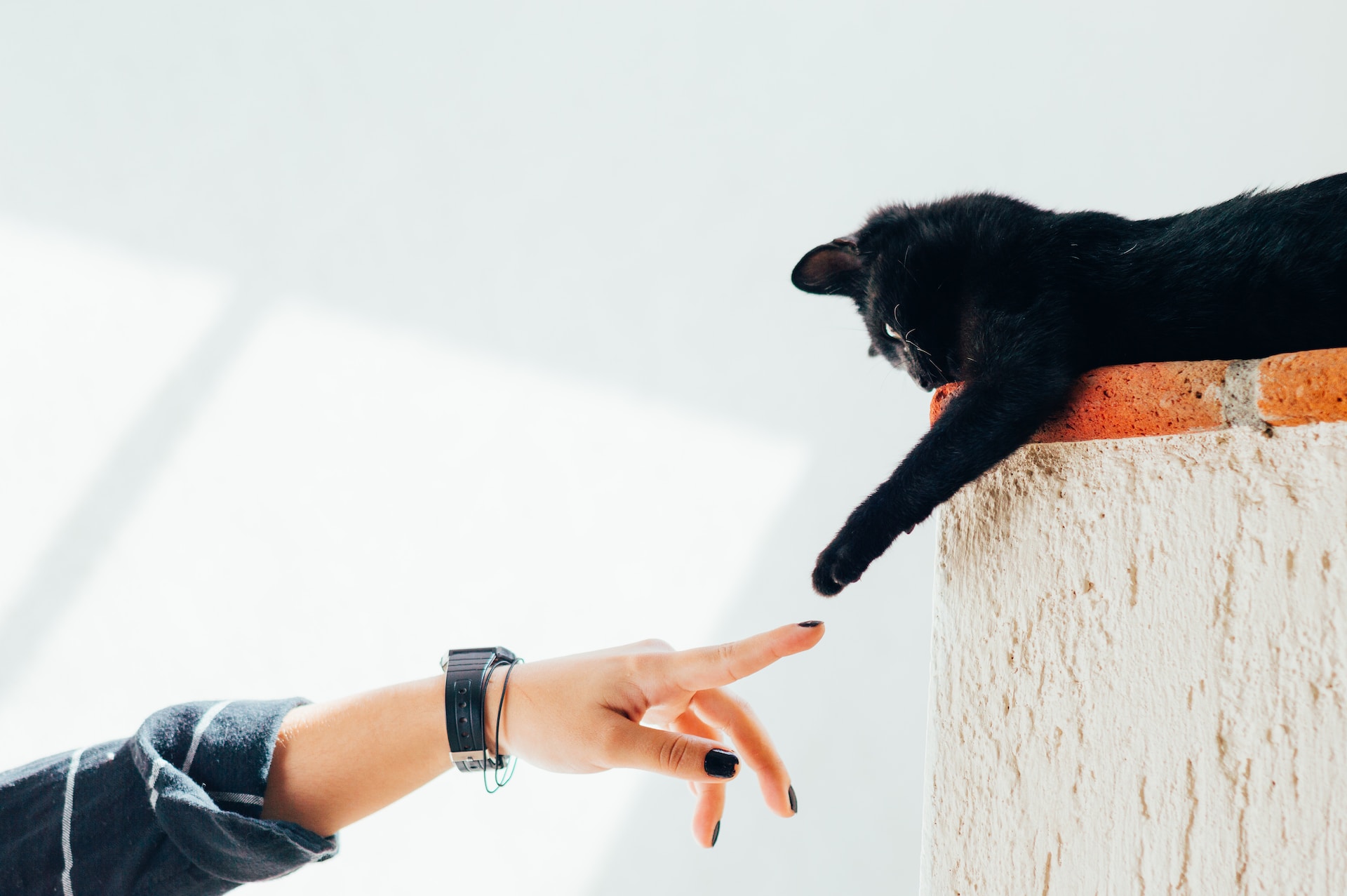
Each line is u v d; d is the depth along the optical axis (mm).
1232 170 2275
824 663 2379
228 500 2445
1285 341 620
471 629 2443
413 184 2656
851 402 2533
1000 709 527
